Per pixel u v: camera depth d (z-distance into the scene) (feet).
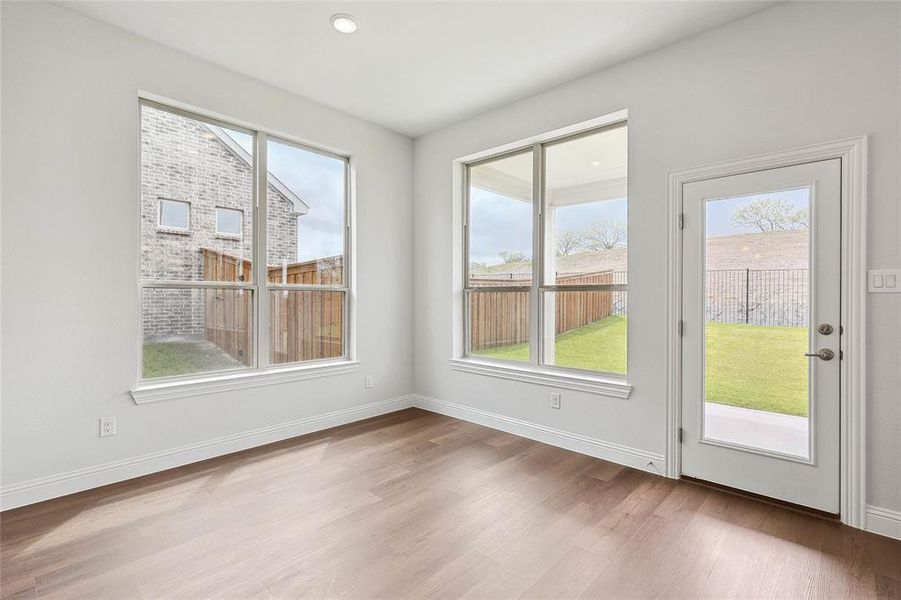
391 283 14.61
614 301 10.90
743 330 8.62
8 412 7.87
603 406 10.54
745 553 6.66
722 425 8.86
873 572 6.20
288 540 6.97
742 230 8.61
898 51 7.04
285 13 8.46
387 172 14.43
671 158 9.44
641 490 8.82
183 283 10.28
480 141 13.21
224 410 10.69
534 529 7.32
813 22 7.78
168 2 8.14
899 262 7.04
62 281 8.41
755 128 8.39
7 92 7.80
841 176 7.54
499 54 9.89
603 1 8.04
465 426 13.10
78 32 8.54
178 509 7.94
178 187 10.21
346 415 13.32
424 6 8.22
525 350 12.66
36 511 7.81
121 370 9.14
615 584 5.95
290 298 12.29
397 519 7.64
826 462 7.71
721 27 8.78
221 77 10.52
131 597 5.64
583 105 10.88
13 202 7.89
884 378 7.18
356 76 10.95
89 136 8.70
